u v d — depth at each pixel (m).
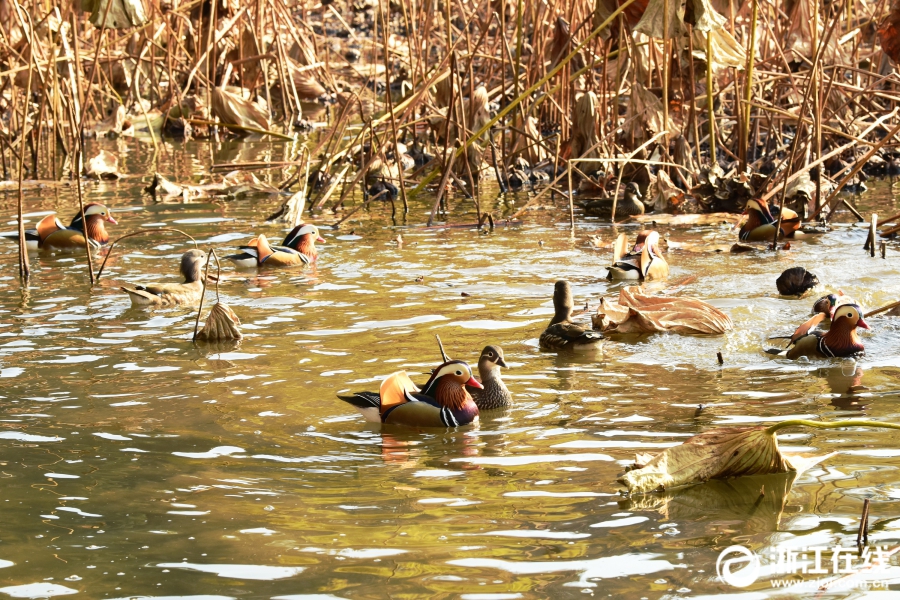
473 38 35.88
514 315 12.95
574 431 8.98
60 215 20.02
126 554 6.61
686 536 6.80
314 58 35.84
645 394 9.99
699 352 11.45
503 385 9.87
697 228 19.02
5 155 25.84
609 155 22.50
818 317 11.47
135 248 17.45
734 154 23.45
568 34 23.81
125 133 31.08
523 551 6.62
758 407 9.48
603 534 6.87
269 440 8.84
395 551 6.64
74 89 26.95
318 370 10.77
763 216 17.52
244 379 10.51
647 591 6.05
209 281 15.07
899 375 10.40
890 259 15.65
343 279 15.11
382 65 38.03
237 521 7.13
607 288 14.33
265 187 22.95
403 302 13.65
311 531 6.96
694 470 7.78
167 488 7.74
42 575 6.34
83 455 8.43
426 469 8.16
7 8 27.50
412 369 10.73
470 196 21.75
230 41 33.94
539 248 17.14
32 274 15.60
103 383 10.40
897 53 18.95
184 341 11.96
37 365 11.02
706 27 19.00
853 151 22.64
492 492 7.64
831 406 9.45
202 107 31.84
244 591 6.11
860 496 7.40
